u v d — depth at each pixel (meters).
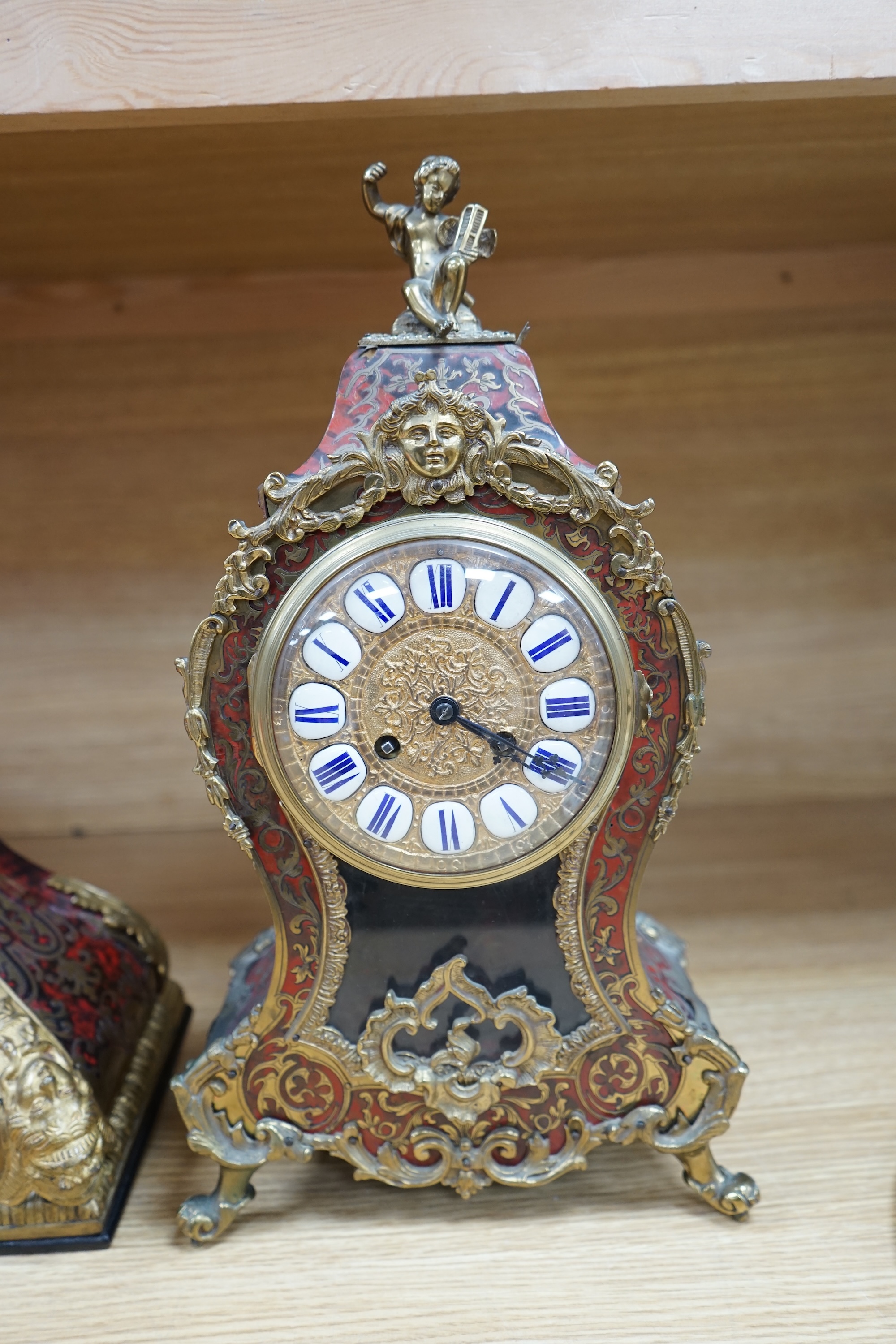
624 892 1.02
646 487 1.70
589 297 1.65
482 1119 1.06
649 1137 1.06
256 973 1.19
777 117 1.08
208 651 0.96
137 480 1.67
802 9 0.97
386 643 0.95
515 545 0.94
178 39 0.97
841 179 1.30
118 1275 1.01
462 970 1.03
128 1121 1.16
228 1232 1.07
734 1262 1.01
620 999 1.04
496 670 0.96
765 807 1.76
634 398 1.68
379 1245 1.04
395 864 0.99
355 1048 1.04
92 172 1.18
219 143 1.11
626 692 0.96
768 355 1.67
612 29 0.97
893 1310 0.95
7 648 1.70
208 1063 1.04
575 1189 1.12
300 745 0.96
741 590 1.72
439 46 0.97
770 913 1.69
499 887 1.01
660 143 1.17
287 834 1.00
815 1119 1.20
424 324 0.96
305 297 1.64
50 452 1.66
